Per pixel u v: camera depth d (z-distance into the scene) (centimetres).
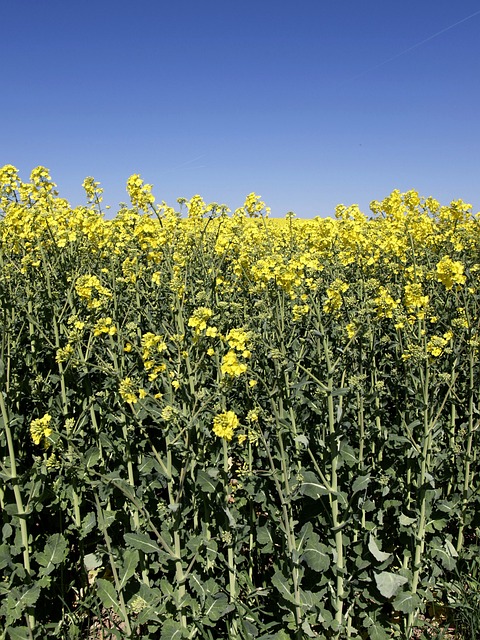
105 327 196
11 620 164
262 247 303
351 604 177
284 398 187
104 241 309
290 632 173
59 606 196
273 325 209
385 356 249
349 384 193
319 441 177
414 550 182
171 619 171
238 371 161
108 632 185
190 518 194
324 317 210
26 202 277
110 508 208
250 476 188
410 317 212
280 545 184
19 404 232
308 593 169
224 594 172
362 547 175
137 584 182
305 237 330
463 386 225
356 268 317
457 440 228
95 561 188
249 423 186
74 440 184
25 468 206
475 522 197
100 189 321
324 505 172
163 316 238
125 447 196
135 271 250
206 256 294
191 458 169
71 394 217
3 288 211
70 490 195
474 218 407
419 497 182
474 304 243
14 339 227
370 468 198
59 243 260
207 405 182
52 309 223
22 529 172
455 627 182
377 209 378
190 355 187
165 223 295
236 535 179
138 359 212
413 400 205
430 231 310
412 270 262
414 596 175
